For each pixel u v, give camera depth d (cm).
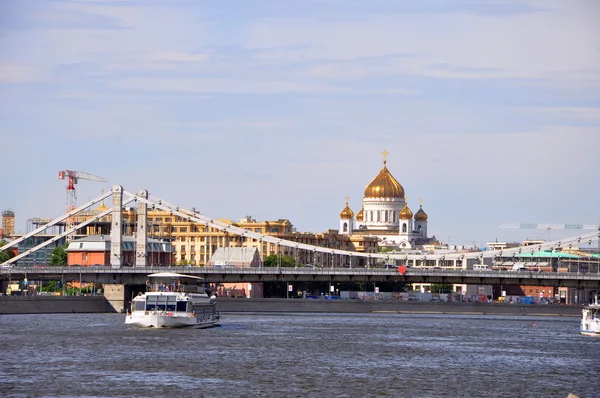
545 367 18125
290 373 16475
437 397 14550
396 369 17288
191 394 14325
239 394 14412
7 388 14512
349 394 14588
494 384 15838
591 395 15138
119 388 14662
